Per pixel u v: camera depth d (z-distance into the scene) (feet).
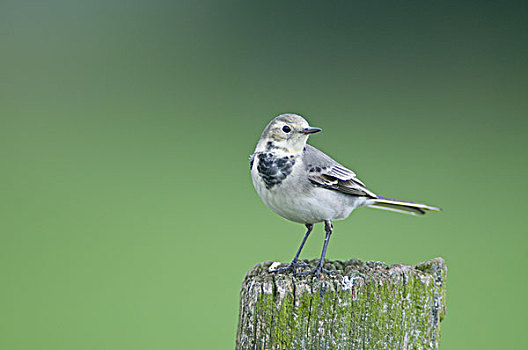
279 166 22.12
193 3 73.72
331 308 17.04
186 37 72.08
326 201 22.22
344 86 62.03
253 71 64.69
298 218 22.77
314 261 21.20
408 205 24.34
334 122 56.80
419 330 17.61
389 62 65.57
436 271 18.35
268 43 68.64
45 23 77.25
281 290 17.10
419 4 69.97
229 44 69.62
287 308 17.04
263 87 62.69
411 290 17.57
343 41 67.97
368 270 17.90
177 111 61.62
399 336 17.38
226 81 64.59
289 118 22.24
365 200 23.99
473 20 70.03
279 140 22.20
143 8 75.61
